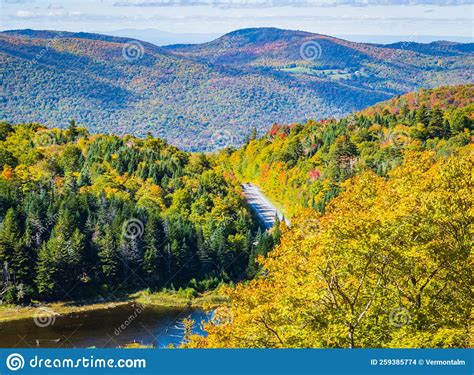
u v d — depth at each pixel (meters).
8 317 90.62
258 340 30.92
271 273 34.62
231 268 115.75
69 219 109.12
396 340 28.62
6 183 123.75
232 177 177.12
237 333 31.12
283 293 30.80
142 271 107.69
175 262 109.75
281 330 30.88
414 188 33.50
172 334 81.12
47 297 99.81
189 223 120.50
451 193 30.92
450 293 31.77
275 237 112.25
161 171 142.62
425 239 29.81
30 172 134.75
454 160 34.06
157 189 131.88
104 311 95.44
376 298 30.05
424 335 28.41
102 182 132.75
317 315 29.42
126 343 76.38
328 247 28.06
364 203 37.84
